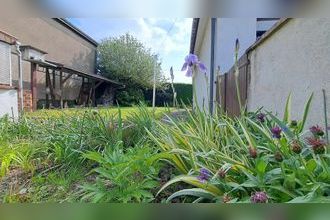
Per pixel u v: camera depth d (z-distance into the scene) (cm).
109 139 271
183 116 302
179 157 184
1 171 223
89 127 299
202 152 178
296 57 244
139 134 288
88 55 2216
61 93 1429
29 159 249
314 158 126
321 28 201
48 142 291
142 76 2223
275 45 299
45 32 1599
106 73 2245
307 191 110
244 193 129
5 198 165
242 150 173
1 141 324
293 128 178
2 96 636
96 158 186
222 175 131
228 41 698
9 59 729
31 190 186
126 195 143
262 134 179
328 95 191
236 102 489
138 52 2259
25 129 397
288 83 262
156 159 182
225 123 216
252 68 400
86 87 1850
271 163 144
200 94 1126
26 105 965
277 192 118
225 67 698
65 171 227
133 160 168
